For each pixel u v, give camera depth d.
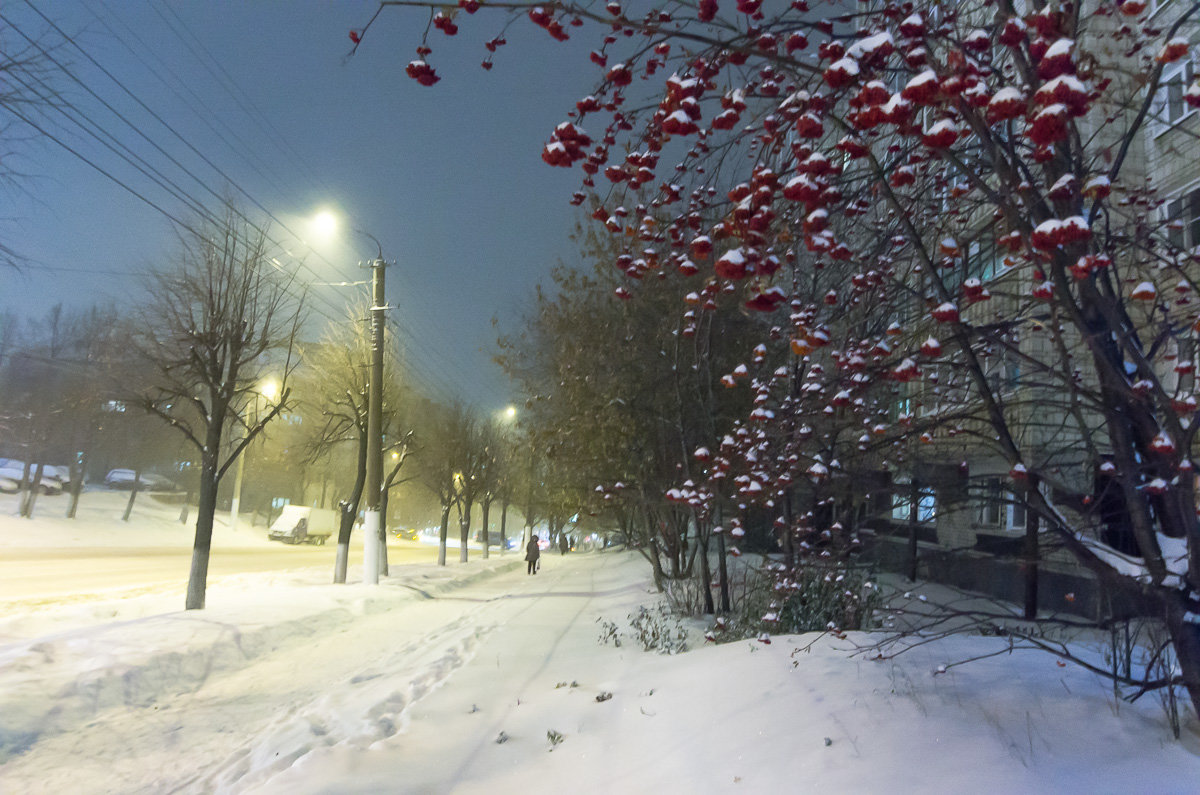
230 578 17.98
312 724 5.76
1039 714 4.03
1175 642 3.58
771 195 2.69
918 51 2.76
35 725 5.73
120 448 47.28
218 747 5.66
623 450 13.04
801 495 7.88
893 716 4.25
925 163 4.63
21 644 7.89
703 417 11.83
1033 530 4.25
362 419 19.47
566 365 13.46
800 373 6.93
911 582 11.45
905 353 4.14
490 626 11.02
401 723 5.64
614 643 8.98
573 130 3.07
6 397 34.72
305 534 44.19
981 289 3.32
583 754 4.77
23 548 25.20
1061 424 4.39
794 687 5.10
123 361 21.00
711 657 6.76
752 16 2.97
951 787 3.27
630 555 34.12
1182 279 4.10
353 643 10.54
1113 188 4.14
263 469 52.88
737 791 3.75
